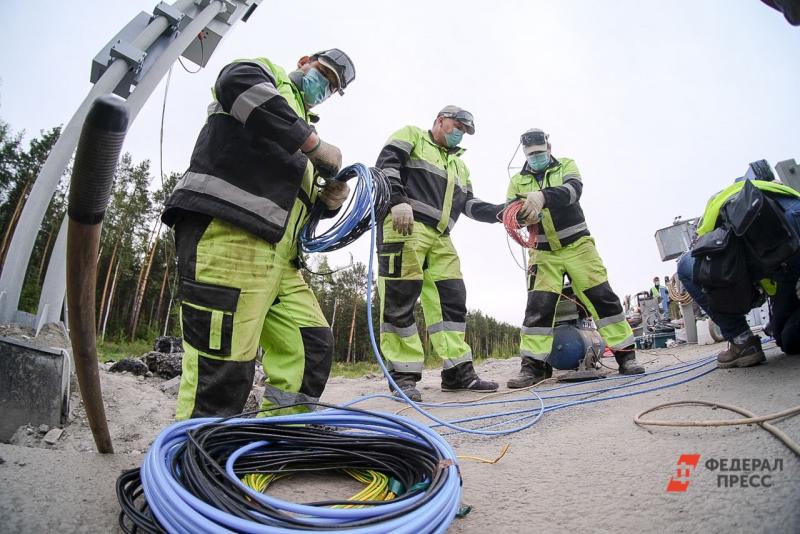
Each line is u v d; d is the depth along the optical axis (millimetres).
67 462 1720
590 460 1861
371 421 2051
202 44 4406
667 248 7793
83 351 1472
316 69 2785
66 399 2570
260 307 2207
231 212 2100
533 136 4855
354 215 2676
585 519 1359
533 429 2582
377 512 1231
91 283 1347
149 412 3086
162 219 2219
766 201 2600
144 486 1331
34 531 1247
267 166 2217
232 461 1669
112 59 3674
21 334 2854
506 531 1343
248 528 1101
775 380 2584
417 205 4262
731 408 2100
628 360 4512
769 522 1172
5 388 2355
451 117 4469
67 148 3293
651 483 1530
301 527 1146
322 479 1912
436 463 1635
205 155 2176
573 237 4668
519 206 4434
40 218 3143
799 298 2777
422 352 4148
